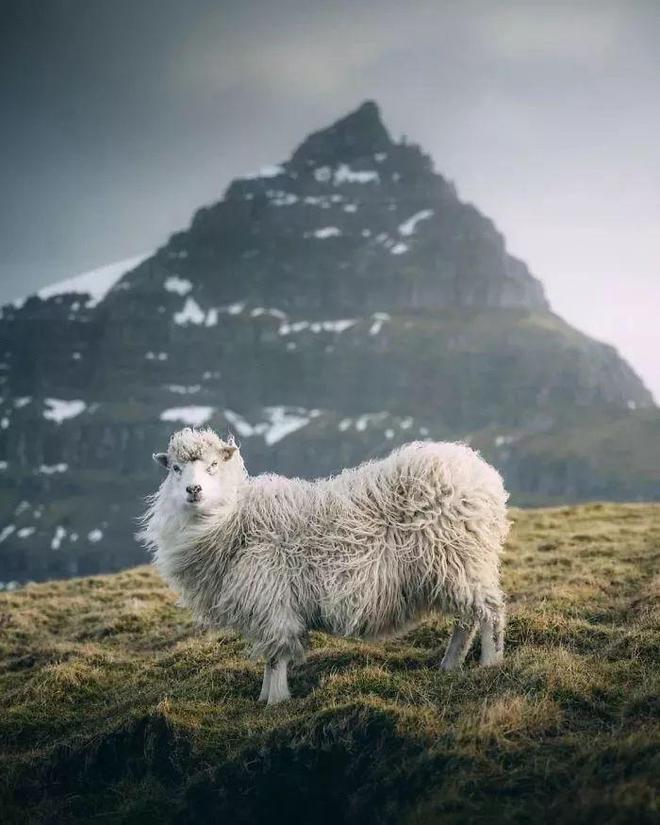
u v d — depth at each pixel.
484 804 8.42
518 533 22.25
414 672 11.92
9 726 12.75
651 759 8.24
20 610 18.95
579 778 8.34
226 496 12.30
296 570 11.83
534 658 11.14
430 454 12.04
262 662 13.30
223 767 10.36
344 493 12.14
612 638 12.12
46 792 11.45
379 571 11.61
